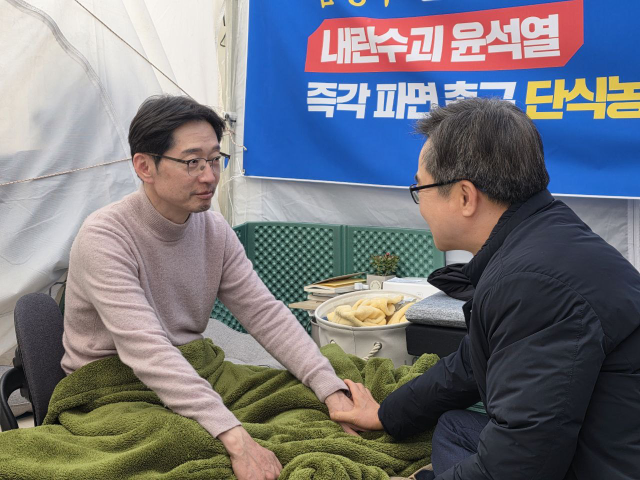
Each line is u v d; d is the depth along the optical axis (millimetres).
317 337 3273
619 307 1138
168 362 1649
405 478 1654
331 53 3525
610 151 3027
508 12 3133
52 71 2865
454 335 2568
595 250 1199
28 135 2822
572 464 1184
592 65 3014
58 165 2881
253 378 1960
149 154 1746
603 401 1145
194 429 1579
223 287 2033
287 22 3590
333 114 3559
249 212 3865
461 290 2801
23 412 2762
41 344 1853
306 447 1645
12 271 2760
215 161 1799
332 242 3699
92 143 2980
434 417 1712
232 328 3623
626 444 1136
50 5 2869
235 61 3779
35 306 1894
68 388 1766
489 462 1176
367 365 2088
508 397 1152
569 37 3035
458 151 1301
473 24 3211
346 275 3508
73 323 1855
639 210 3074
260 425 1704
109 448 1591
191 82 3514
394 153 3465
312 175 3646
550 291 1148
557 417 1107
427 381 1707
